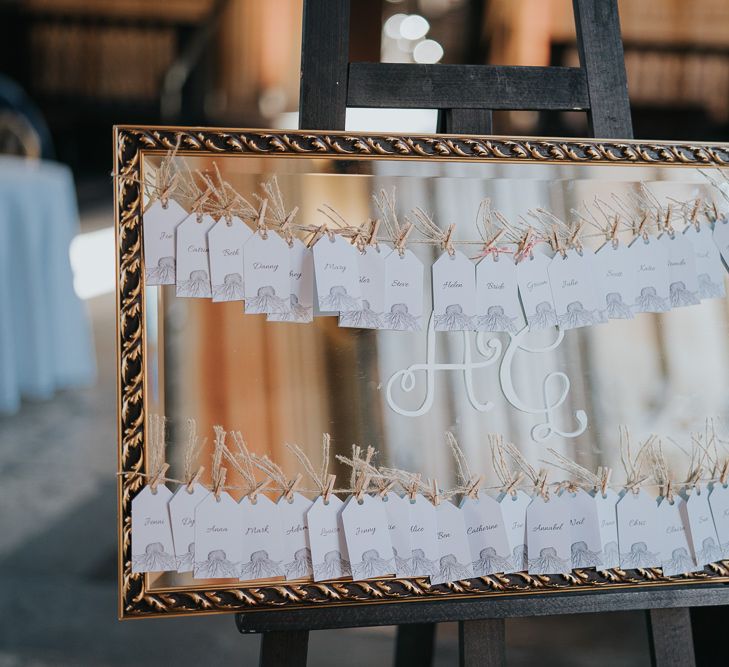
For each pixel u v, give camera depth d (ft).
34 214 9.36
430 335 2.32
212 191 2.22
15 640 5.19
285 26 22.52
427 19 19.99
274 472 2.22
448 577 2.28
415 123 14.82
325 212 2.28
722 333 2.49
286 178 2.26
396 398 2.29
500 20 20.31
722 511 2.45
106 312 13.79
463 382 2.33
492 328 2.35
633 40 21.22
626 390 2.42
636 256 2.45
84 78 22.72
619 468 2.40
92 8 22.24
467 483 2.31
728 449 2.46
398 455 2.28
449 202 2.35
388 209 2.31
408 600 2.27
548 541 2.34
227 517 2.18
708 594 2.42
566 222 2.42
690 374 2.46
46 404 10.01
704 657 3.10
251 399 2.22
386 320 2.29
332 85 2.43
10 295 9.30
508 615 2.32
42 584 5.95
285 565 2.21
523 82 2.54
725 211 2.52
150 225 2.18
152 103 22.99
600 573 2.37
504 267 2.37
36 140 14.29
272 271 2.23
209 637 5.34
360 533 2.23
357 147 2.29
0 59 22.38
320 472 2.24
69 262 10.14
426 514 2.28
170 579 2.17
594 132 2.56
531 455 2.35
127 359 2.16
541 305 2.38
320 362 2.26
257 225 2.24
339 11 2.44
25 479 7.86
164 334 2.19
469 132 2.51
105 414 9.72
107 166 23.41
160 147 2.20
